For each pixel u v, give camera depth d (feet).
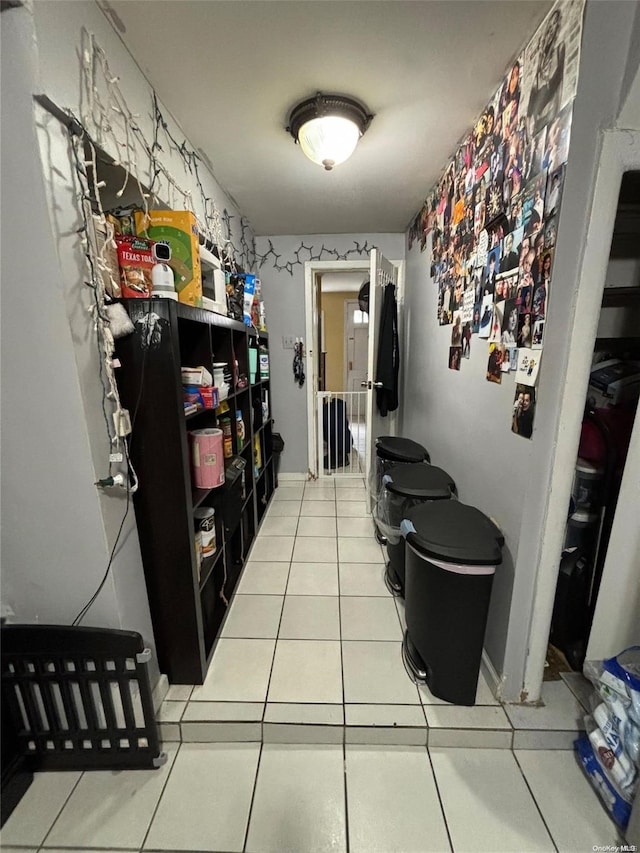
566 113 3.02
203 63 3.94
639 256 4.53
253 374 7.63
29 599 3.50
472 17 3.38
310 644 4.97
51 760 3.68
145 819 3.31
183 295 4.36
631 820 2.98
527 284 3.62
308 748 3.92
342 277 15.97
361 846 3.12
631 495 3.65
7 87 2.51
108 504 3.36
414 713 4.00
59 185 2.75
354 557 7.16
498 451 4.28
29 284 2.80
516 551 3.84
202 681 4.35
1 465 3.19
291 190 7.22
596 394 4.45
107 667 3.59
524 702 4.11
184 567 4.03
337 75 4.15
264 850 3.11
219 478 4.66
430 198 7.27
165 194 4.63
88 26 3.08
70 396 3.00
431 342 7.27
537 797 3.46
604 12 2.68
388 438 7.73
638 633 3.90
